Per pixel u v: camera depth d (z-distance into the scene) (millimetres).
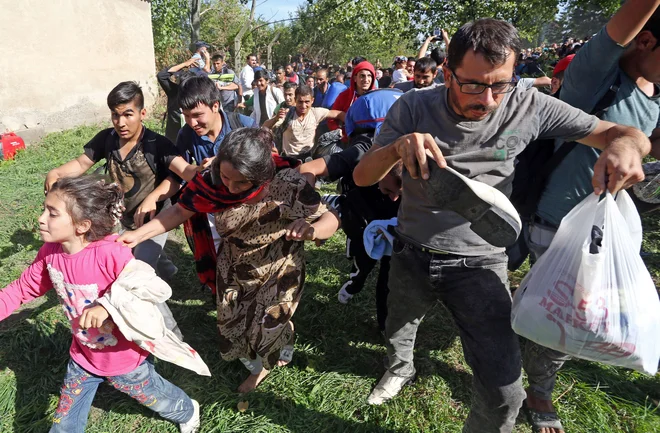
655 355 1565
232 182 1971
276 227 2223
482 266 1785
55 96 8797
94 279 1871
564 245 1621
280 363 2709
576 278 1540
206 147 2938
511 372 1704
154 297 1817
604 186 1460
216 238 3131
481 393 1763
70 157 7023
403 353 2330
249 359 2404
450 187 1472
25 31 8117
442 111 1674
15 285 1969
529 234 2305
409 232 1923
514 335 1754
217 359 2828
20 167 6395
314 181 2338
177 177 2729
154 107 11609
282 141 6121
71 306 1930
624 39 1679
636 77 1907
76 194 1758
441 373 2717
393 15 15742
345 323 3197
